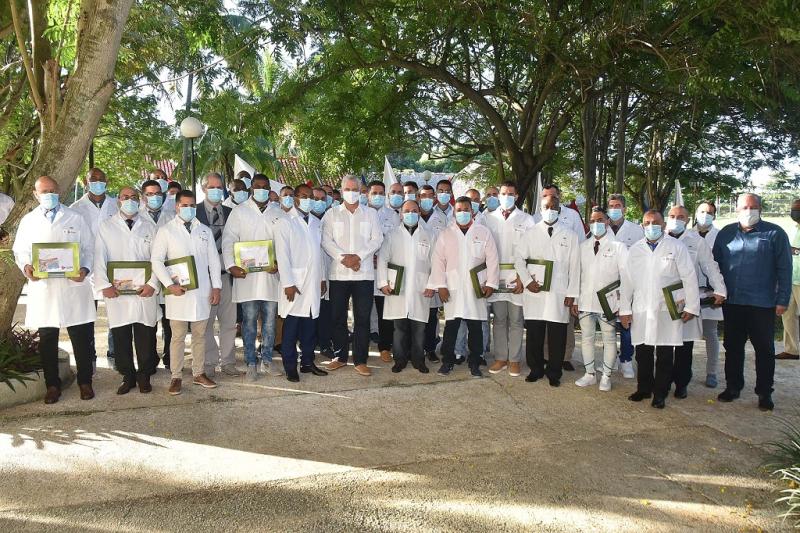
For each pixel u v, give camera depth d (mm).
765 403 5641
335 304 6824
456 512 3600
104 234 5750
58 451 4371
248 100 19219
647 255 5742
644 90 11875
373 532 3354
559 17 10375
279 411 5371
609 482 4066
